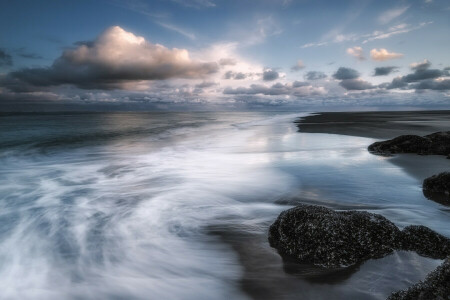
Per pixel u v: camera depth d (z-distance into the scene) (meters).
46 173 11.67
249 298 3.78
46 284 4.21
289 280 4.00
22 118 64.00
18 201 8.07
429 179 7.70
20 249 5.25
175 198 8.04
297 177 9.48
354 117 53.16
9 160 14.45
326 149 14.79
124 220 6.52
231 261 4.58
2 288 4.12
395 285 3.70
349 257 4.15
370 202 6.97
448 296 2.85
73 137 23.95
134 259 4.83
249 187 8.70
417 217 6.01
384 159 11.86
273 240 4.94
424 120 40.94
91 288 4.10
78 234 5.85
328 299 3.59
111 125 39.69
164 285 4.13
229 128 32.88
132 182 10.06
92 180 10.48
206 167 12.04
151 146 18.88
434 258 4.13
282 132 24.84
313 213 4.70
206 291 3.97
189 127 35.69
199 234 5.60
